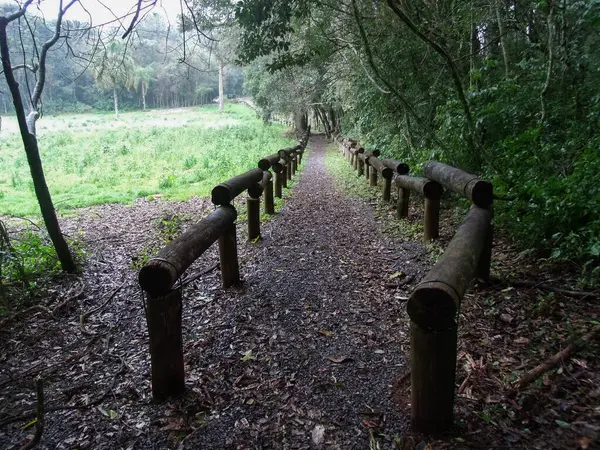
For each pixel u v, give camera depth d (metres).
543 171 4.64
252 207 5.57
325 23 8.06
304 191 9.58
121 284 4.64
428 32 6.82
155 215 8.02
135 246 6.06
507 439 2.02
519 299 3.38
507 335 2.94
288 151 10.29
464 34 7.03
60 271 4.86
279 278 4.38
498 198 4.30
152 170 13.98
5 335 3.58
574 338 2.66
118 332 3.56
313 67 13.45
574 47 5.57
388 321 3.38
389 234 5.73
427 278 2.01
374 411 2.35
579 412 2.12
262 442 2.19
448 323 1.93
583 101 5.59
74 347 3.36
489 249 3.59
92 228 7.21
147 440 2.25
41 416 2.12
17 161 15.11
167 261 2.42
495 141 5.88
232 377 2.76
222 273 4.16
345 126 19.25
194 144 20.94
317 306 3.70
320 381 2.66
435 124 7.87
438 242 5.02
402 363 2.80
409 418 2.27
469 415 2.21
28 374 3.00
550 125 5.48
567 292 3.30
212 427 2.31
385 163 7.71
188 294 4.13
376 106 9.71
